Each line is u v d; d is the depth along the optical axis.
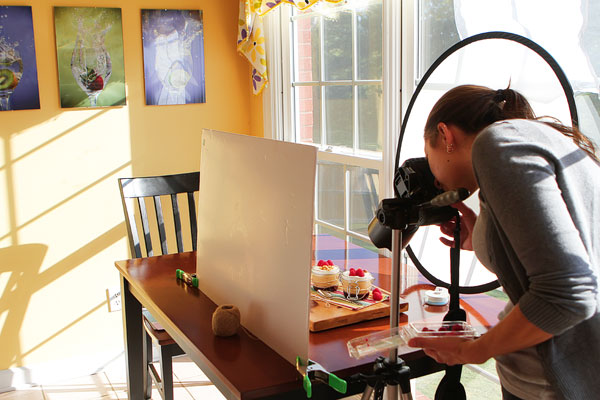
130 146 3.30
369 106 2.66
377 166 2.58
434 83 1.95
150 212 3.41
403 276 1.98
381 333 1.35
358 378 1.29
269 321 1.48
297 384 1.30
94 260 3.29
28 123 3.06
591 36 1.60
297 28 3.18
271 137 3.42
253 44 3.28
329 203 3.02
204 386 3.09
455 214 1.37
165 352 2.23
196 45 3.39
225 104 3.54
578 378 1.07
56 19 3.04
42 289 3.19
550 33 1.71
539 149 1.02
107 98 3.21
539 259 0.96
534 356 1.13
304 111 3.20
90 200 3.24
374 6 2.55
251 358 1.42
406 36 2.36
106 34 3.16
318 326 1.55
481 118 1.21
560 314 0.95
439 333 1.25
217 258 1.78
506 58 1.68
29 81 3.02
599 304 1.05
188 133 3.45
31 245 3.14
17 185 3.07
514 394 1.18
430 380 2.54
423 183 1.32
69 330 3.28
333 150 2.97
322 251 2.30
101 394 3.11
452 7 2.15
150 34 3.26
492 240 1.11
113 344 3.38
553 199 0.97
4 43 2.95
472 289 1.77
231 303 1.68
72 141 3.17
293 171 1.38
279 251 1.43
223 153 1.75
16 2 2.96
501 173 1.00
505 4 1.84
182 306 1.77
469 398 2.25
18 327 3.17
